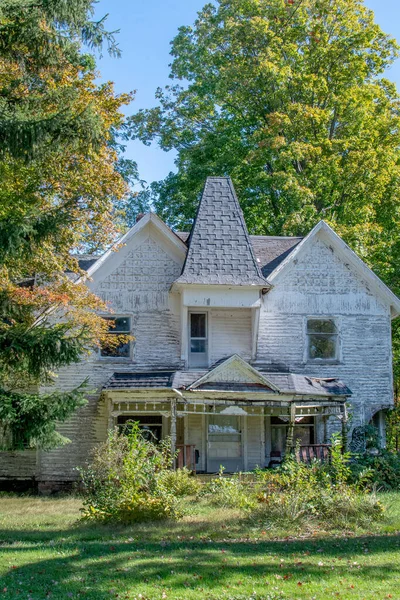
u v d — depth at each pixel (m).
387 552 12.20
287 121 33.03
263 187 34.25
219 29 37.31
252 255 24.25
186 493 18.69
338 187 33.09
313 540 13.39
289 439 21.97
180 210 37.41
